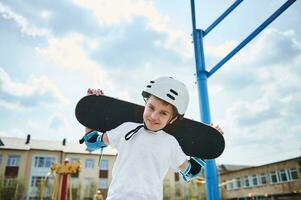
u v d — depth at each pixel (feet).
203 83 10.52
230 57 10.34
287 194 82.89
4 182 83.87
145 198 4.48
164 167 5.12
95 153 100.73
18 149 91.86
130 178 4.61
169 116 5.08
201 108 10.11
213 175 9.07
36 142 103.35
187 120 6.44
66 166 25.52
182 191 99.14
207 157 6.16
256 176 94.12
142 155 4.87
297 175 80.33
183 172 5.64
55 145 103.65
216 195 8.80
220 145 6.35
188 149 6.19
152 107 5.00
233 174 104.32
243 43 10.24
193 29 11.71
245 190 97.09
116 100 6.21
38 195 85.25
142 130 5.23
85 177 95.86
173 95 4.94
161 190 4.87
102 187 95.71
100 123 5.94
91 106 6.04
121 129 5.34
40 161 94.17
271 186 87.71
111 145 5.35
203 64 10.95
